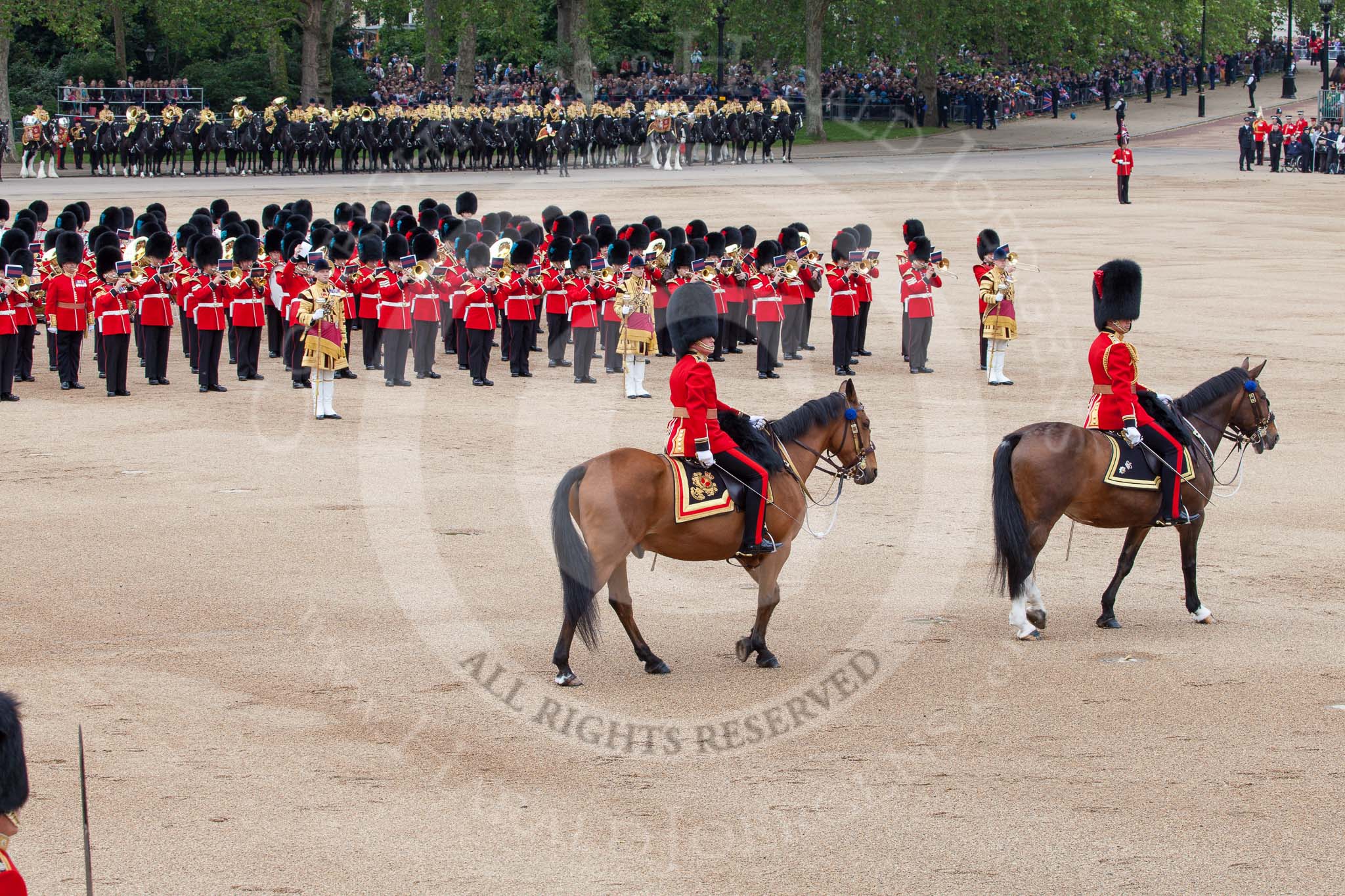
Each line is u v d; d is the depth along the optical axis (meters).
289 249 29.03
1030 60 91.19
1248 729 11.09
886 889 8.65
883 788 10.09
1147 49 101.12
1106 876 8.77
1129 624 13.80
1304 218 53.09
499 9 73.81
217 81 74.56
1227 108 100.00
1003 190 61.09
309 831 9.38
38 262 28.22
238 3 72.19
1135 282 13.74
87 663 12.34
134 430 21.95
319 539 16.16
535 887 8.67
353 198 51.31
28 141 58.81
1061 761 10.50
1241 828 9.40
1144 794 9.93
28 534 16.16
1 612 13.58
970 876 8.80
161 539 16.05
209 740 10.82
